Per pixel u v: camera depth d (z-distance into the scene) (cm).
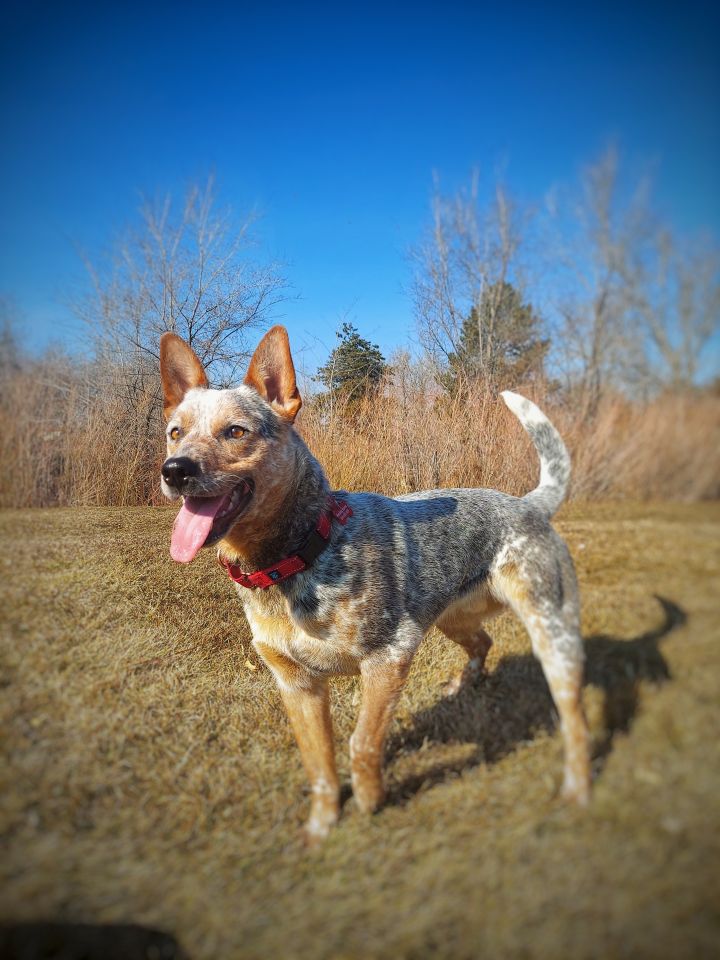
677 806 67
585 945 59
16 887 64
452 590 97
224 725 90
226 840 73
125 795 74
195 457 81
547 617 92
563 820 70
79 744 77
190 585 102
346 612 86
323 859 73
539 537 97
